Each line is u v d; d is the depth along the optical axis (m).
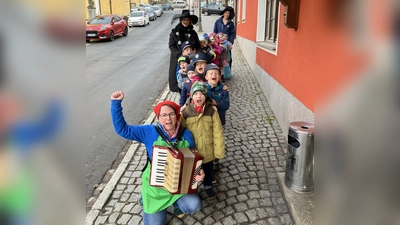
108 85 7.89
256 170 3.42
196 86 2.70
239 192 3.02
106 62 11.31
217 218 2.66
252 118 5.12
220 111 3.49
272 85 5.46
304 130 2.65
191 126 2.69
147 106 6.13
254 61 8.37
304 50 3.29
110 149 4.20
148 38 19.11
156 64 10.71
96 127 5.00
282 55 4.52
